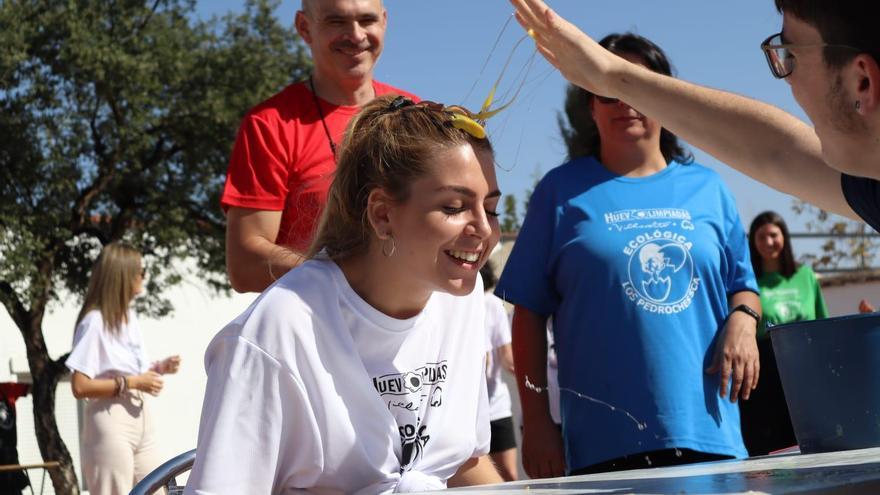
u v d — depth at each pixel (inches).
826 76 61.0
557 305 129.6
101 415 219.0
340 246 78.2
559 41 90.7
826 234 561.6
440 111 78.0
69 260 619.8
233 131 621.6
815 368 74.6
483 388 87.7
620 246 122.6
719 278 125.5
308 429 72.0
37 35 589.6
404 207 75.4
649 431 117.9
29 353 595.8
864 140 61.9
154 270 620.7
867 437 73.0
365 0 123.4
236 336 71.0
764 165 86.0
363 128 79.0
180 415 793.6
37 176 589.0
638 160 128.5
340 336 73.9
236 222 119.0
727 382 120.6
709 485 47.2
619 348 120.5
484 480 90.4
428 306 80.4
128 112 601.3
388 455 75.3
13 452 325.4
